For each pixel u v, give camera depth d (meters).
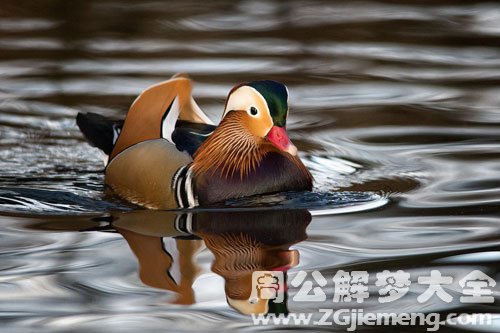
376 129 17.28
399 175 14.75
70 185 14.72
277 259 11.18
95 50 22.45
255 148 13.93
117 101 18.81
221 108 18.20
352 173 14.97
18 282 10.50
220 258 11.23
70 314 9.70
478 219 12.51
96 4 26.55
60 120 17.98
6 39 23.16
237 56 22.06
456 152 15.87
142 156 14.16
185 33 24.05
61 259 11.18
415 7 26.94
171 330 9.33
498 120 17.61
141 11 26.12
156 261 11.12
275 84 13.93
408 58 22.03
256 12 26.38
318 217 12.84
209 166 13.81
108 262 11.11
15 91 19.50
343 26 24.83
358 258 11.16
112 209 13.46
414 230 12.14
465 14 26.03
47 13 25.48
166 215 13.14
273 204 13.50
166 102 14.44
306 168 14.37
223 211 13.27
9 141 16.94
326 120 17.83
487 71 20.91
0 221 12.70
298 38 23.73
